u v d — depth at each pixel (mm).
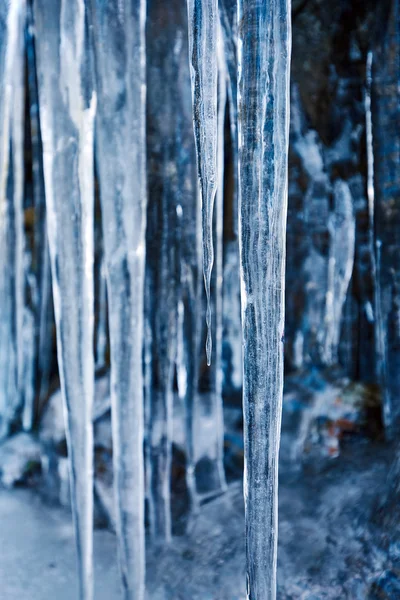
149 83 2514
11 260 3746
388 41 2727
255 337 1422
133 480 1995
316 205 3371
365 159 3197
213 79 1432
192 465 2844
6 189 3598
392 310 2730
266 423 1437
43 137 1990
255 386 1429
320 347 3521
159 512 2578
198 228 2652
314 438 2895
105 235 2012
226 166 3168
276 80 1403
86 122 1979
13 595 2430
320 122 3199
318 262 3438
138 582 1996
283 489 2586
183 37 2490
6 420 3893
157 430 2613
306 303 3484
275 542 1479
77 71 1964
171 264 2590
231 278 3371
